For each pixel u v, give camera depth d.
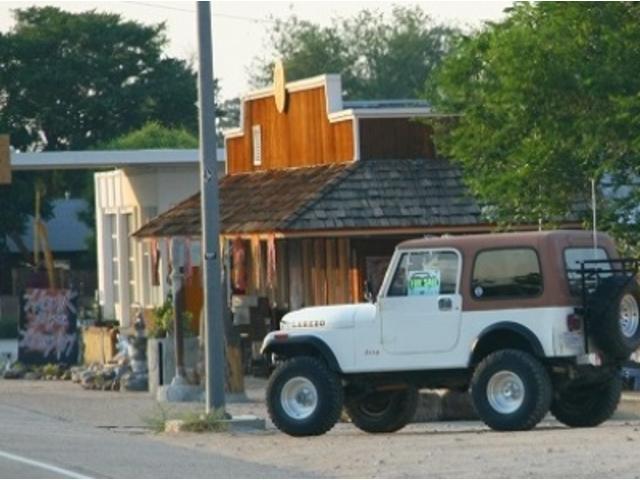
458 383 44.12
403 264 44.31
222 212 70.06
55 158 82.69
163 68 154.75
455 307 43.62
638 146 52.84
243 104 77.19
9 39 149.88
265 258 72.94
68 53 151.75
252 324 69.88
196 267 67.75
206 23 46.72
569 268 43.22
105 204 98.00
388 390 45.28
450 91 57.94
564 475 32.34
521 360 42.53
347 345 44.53
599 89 53.44
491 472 33.19
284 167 73.31
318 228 63.28
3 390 63.19
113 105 150.88
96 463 34.94
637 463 34.00
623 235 56.19
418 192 65.06
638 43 53.72
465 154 58.19
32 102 150.88
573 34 54.47
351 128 67.19
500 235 43.62
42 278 89.44
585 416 45.12
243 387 57.41
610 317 42.59
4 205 137.88
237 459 36.72
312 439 43.28
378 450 38.53
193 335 59.81
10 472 33.12
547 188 56.69
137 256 91.69
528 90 54.44
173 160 85.25
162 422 47.06
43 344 71.12
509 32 55.16
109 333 72.69
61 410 53.91
